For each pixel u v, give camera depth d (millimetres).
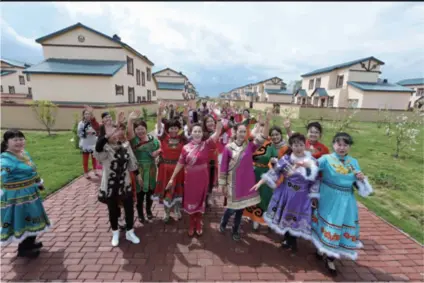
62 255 2896
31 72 14727
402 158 8297
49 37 17203
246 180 3111
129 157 3057
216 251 3064
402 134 8523
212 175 4211
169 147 3469
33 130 12352
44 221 2908
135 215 3961
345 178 2568
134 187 3459
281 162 2918
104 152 2820
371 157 8406
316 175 2688
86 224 3590
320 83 30938
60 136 10617
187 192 3209
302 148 2816
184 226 3641
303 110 22375
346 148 2600
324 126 16078
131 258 2881
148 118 19594
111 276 2590
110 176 2895
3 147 2621
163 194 3555
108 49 17984
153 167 3559
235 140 3203
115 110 13047
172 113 8867
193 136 3148
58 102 15375
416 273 2793
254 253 3051
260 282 2574
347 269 2822
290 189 2891
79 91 15492
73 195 4594
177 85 41406
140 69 22953
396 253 3154
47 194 4543
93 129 5301
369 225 3865
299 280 2621
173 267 2758
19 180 2627
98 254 2934
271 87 44469
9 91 31078
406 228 3748
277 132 3406
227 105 12000
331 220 2564
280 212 2969
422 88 23406
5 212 2594
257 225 3561
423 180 6070
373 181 5945
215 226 3680
